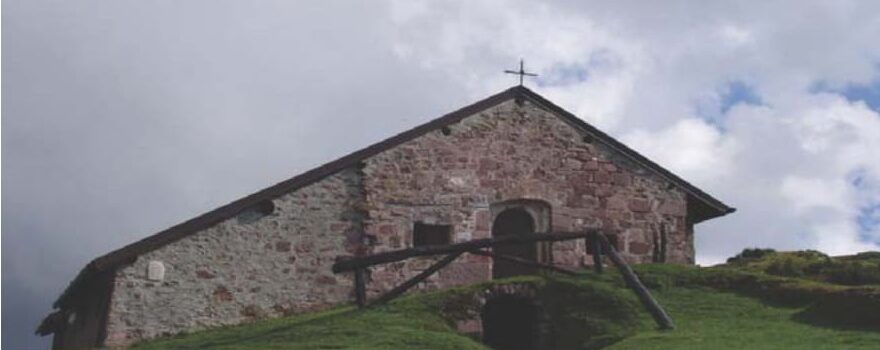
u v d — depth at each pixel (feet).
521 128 77.46
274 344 54.49
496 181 75.66
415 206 73.41
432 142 75.05
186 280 66.69
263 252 69.15
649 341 52.13
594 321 60.59
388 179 73.36
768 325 55.62
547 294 64.69
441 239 74.02
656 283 66.44
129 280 65.36
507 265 76.64
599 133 79.00
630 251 77.05
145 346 61.77
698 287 66.33
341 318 61.11
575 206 76.95
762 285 64.34
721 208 80.69
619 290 63.93
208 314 66.69
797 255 86.79
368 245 71.67
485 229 74.49
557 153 77.71
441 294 64.34
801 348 47.19
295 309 68.90
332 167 72.13
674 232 78.89
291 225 70.28
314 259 70.23
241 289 67.92
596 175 78.13
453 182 74.74
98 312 68.03
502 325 67.51
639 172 79.36
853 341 49.01
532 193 76.07
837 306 56.18
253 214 69.67
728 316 59.31
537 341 63.16
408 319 60.70
